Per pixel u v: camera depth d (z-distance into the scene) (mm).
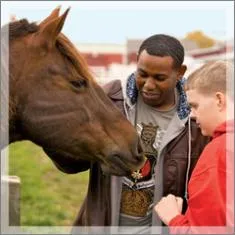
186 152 2449
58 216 6156
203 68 2162
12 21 2518
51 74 2420
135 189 2482
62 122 2434
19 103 2414
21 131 2512
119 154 2455
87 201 2520
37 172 8031
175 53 2350
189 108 2459
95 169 2541
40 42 2418
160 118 2502
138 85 2420
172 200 2234
